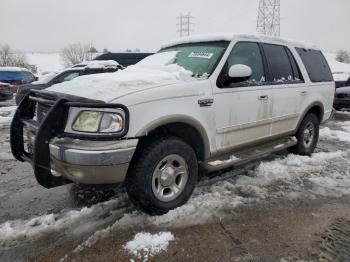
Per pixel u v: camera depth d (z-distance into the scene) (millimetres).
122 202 3764
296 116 5125
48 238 3074
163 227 3229
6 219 3455
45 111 3303
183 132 3602
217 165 3904
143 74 3713
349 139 7148
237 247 2934
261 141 4574
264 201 3838
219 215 3477
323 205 3770
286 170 4844
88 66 11406
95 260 2756
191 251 2873
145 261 2742
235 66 3762
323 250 2896
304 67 5324
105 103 2904
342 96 11391
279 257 2803
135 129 3014
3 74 21000
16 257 2805
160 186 3389
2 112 12008
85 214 3490
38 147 2943
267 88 4434
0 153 6000
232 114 3957
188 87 3469
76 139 2971
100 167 2895
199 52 4188
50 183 3137
